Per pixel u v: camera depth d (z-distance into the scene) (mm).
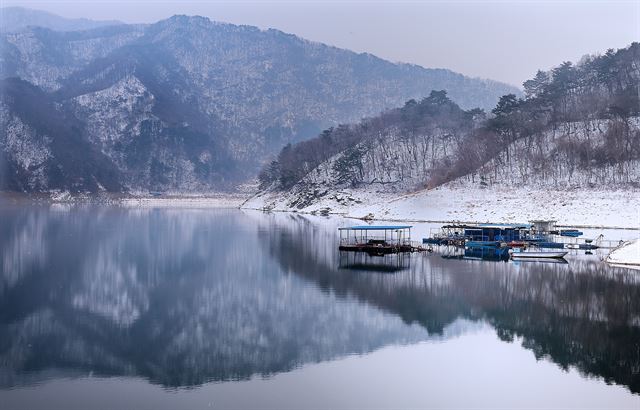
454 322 55125
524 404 37281
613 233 128875
